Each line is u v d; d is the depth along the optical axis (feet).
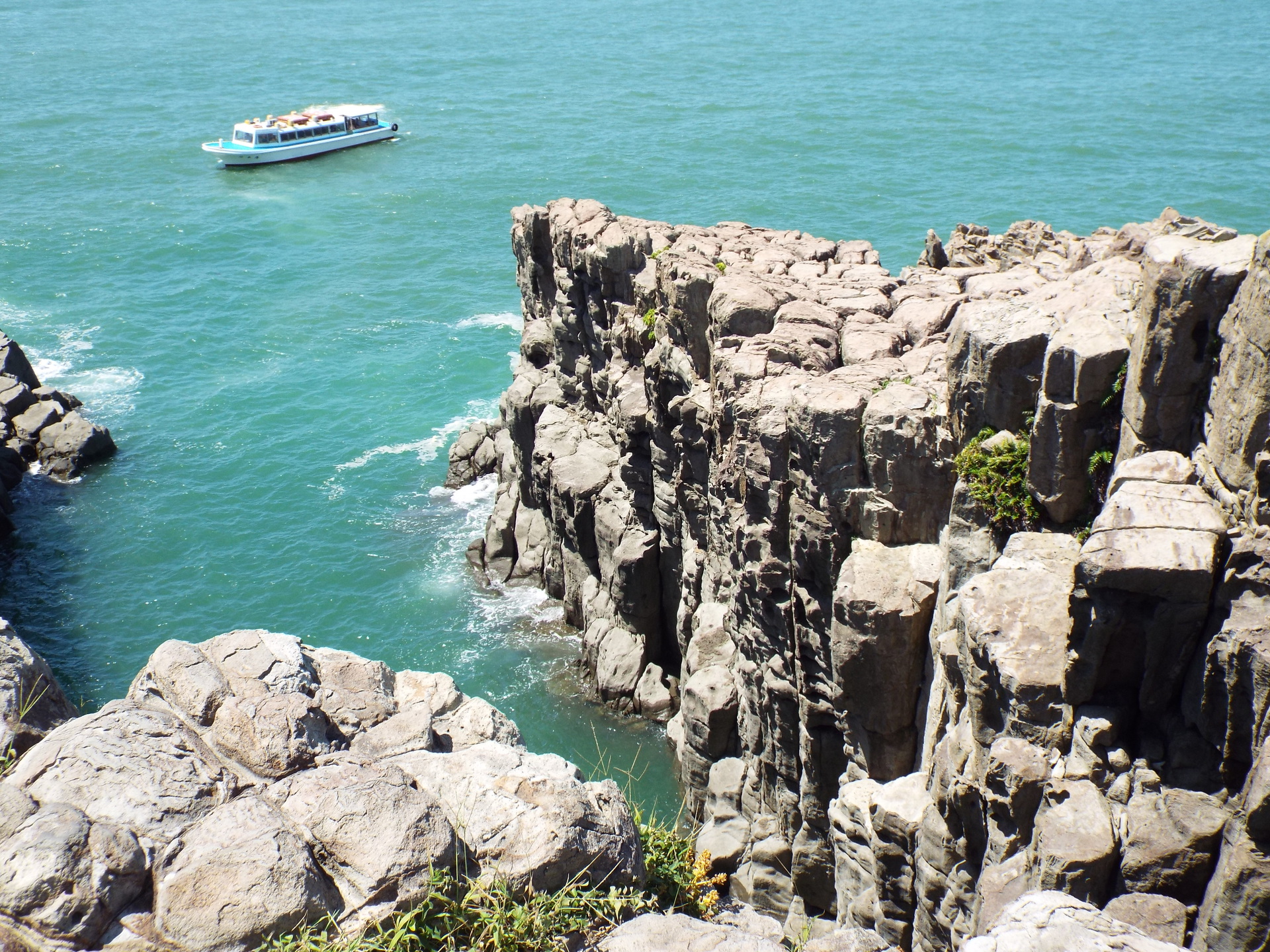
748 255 151.53
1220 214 371.97
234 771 48.62
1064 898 40.09
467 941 45.80
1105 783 57.77
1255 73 561.02
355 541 227.40
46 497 247.50
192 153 526.98
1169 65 591.78
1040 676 61.00
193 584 216.95
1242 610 53.21
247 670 53.57
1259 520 55.88
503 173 479.41
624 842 50.88
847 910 93.25
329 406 286.66
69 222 430.61
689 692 140.15
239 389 296.30
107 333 333.62
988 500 81.15
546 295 207.82
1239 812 50.42
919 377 98.84
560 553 201.77
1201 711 54.65
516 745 57.93
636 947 45.57
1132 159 429.38
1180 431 64.44
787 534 107.65
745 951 45.24
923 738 92.89
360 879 45.09
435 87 654.94
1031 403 80.59
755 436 105.70
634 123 542.57
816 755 109.60
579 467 186.09
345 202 450.30
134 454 265.13
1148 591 54.85
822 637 103.45
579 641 192.85
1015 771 60.23
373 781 48.39
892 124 502.79
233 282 370.53
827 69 638.53
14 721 49.42
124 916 41.98
